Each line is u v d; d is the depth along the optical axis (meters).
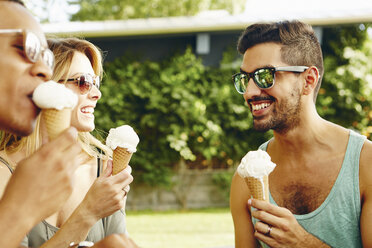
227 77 9.69
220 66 9.86
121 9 23.09
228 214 8.45
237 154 9.70
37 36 0.92
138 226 7.09
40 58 0.91
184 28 9.29
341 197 1.75
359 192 1.73
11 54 0.86
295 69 1.73
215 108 9.60
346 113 9.62
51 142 0.83
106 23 10.19
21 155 1.86
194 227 6.92
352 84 9.55
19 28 0.89
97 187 1.55
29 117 0.90
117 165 1.72
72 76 1.97
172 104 9.41
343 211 1.75
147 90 9.47
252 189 1.59
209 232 6.45
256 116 1.78
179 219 7.86
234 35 9.96
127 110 9.46
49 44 2.01
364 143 1.78
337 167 1.78
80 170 2.05
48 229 1.76
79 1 22.78
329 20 8.97
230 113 9.60
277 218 1.50
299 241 1.52
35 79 0.91
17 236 0.78
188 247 5.44
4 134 1.85
